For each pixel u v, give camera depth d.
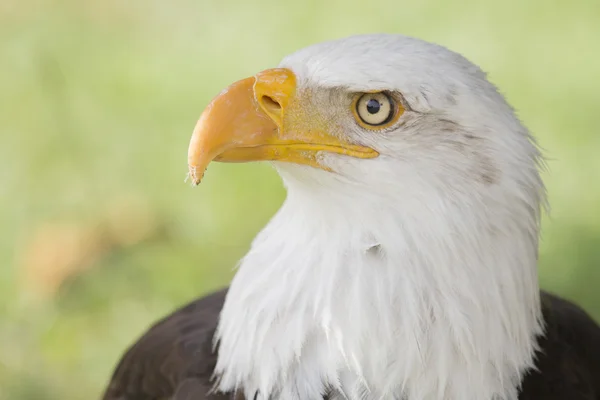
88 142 13.53
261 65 14.71
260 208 12.15
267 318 5.48
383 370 5.40
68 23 15.89
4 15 16.12
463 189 5.25
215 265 11.66
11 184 13.00
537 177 5.51
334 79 5.28
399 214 5.28
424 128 5.23
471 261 5.28
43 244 11.74
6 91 14.42
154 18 15.91
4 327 11.23
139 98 14.23
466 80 5.29
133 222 12.09
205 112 5.38
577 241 11.66
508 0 15.30
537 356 6.11
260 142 5.39
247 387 5.66
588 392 6.16
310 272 5.41
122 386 6.96
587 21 14.91
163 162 13.08
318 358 5.49
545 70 14.16
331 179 5.35
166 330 6.85
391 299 5.29
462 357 5.39
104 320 11.21
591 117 13.27
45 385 10.77
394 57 5.25
